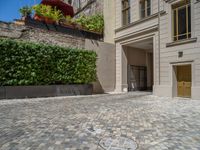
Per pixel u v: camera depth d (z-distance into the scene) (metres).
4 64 11.88
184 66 12.96
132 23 16.62
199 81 11.63
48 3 18.41
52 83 13.99
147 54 21.05
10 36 13.37
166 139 4.80
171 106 9.45
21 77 12.52
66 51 14.59
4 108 8.80
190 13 12.27
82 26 17.88
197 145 4.45
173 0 13.17
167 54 13.60
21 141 4.60
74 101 11.28
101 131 5.38
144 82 20.64
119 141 4.66
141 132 5.31
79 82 15.23
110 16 18.88
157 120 6.59
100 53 17.75
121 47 18.25
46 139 4.74
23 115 7.31
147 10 15.62
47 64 13.61
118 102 10.84
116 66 18.69
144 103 10.45
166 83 13.70
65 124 6.05
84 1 22.64
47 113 7.68
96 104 10.05
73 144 4.45
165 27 13.76
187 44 12.31
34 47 13.06
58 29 15.91
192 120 6.60
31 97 12.86
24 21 14.23
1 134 5.08
